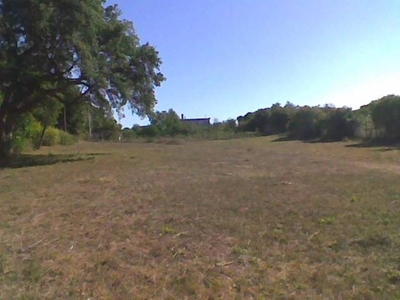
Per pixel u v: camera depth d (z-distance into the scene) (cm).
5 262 501
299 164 1705
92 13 1902
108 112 2230
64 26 1858
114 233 640
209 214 759
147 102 2256
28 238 615
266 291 399
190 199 919
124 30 2153
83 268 479
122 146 3744
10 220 737
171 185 1155
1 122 2073
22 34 1895
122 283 430
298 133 4559
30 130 2683
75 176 1419
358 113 3503
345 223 654
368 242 546
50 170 1628
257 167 1639
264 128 5734
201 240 591
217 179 1270
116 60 2164
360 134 3356
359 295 381
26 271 468
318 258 493
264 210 777
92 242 591
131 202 904
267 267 468
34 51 1942
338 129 3719
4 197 986
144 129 5484
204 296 393
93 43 1947
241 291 402
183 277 442
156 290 411
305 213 738
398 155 1884
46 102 2334
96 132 5294
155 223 701
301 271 450
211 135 5303
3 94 2075
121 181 1273
